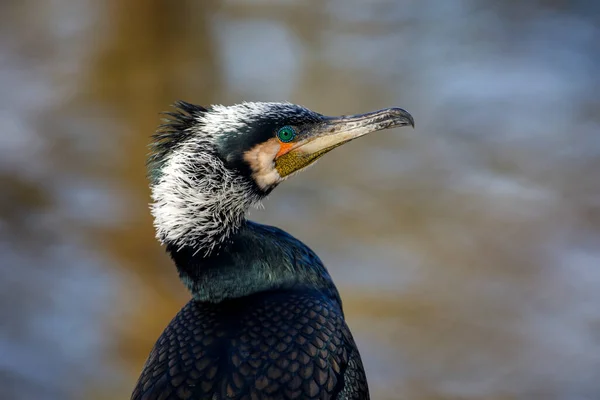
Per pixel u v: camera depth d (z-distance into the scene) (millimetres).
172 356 5223
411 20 28266
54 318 14695
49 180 19312
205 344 5227
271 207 18812
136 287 15336
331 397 5172
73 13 28156
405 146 21609
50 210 18438
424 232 17906
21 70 25469
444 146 21609
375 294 15633
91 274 16016
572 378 13602
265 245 5785
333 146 6113
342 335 5496
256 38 25516
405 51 26250
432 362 13961
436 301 15516
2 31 27859
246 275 5691
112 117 20391
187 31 20328
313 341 5262
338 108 23094
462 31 27609
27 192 19047
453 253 17203
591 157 21047
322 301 5602
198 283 5715
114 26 20391
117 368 13812
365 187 19719
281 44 25500
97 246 16781
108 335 14438
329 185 19766
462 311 15250
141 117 19719
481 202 19172
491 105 23453
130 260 16250
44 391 13062
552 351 14328
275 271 5750
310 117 6113
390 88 24125
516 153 21203
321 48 25891
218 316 5457
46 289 15727
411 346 14273
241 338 5227
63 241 17203
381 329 14742
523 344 14539
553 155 21062
